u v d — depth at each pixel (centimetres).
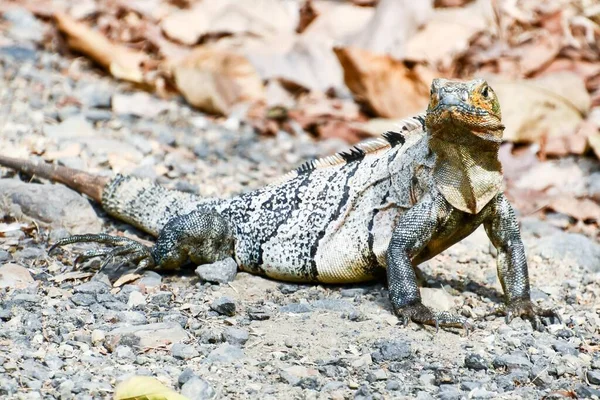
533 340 923
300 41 1825
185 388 757
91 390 747
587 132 1571
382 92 1655
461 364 855
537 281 1137
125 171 1332
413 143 1018
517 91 1582
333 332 910
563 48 1783
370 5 1944
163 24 1950
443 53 1739
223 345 855
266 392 774
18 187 1150
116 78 1784
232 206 1121
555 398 790
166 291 1007
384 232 1020
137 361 822
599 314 1028
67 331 867
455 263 1180
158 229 1166
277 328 916
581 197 1450
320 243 1055
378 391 788
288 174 1115
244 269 1107
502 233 1009
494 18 1825
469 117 898
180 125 1644
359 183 1049
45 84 1656
